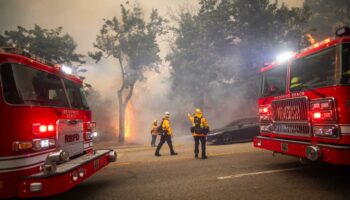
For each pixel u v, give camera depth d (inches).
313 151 169.2
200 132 322.7
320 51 181.3
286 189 178.9
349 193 165.2
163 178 227.1
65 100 195.2
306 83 191.9
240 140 502.0
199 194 177.6
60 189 134.0
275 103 229.6
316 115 178.1
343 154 150.6
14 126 133.5
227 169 249.1
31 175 134.3
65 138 181.2
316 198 158.2
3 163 128.5
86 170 172.4
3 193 127.5
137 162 319.9
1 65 135.7
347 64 163.2
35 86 157.2
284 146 205.6
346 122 156.4
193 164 284.2
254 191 177.9
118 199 175.6
